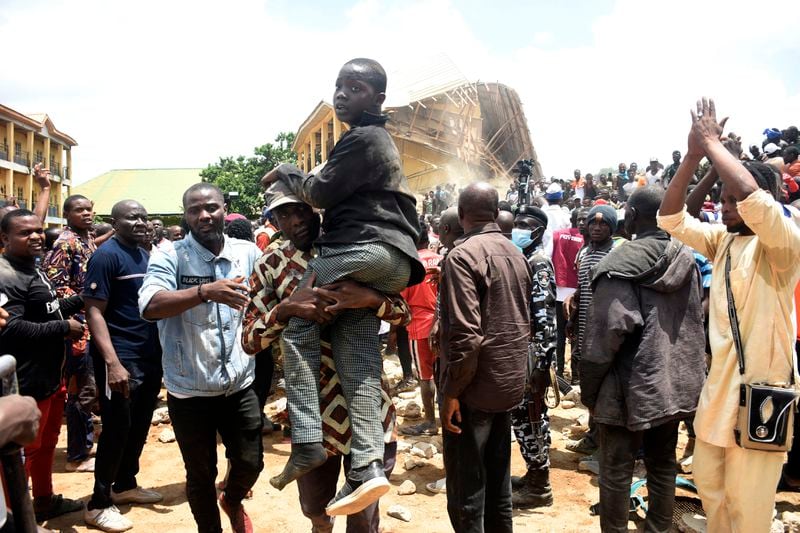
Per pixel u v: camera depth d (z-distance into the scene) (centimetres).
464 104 2427
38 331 390
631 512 426
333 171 268
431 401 617
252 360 373
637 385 329
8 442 156
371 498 260
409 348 792
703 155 305
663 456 348
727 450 303
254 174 4172
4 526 164
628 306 330
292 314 273
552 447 586
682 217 321
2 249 448
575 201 1712
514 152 2705
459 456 332
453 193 2133
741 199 274
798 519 397
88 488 519
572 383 792
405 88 2427
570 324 583
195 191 367
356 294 269
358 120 282
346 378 277
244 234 648
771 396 279
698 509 427
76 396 560
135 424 472
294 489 507
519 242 467
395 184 277
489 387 324
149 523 452
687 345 341
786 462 464
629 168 1920
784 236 271
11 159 4084
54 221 4675
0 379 168
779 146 1034
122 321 451
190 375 350
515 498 456
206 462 361
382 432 276
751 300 289
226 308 360
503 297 329
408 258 282
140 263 464
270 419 659
